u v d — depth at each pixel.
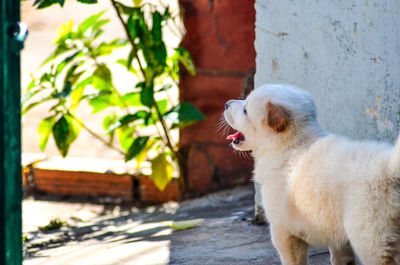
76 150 8.48
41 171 7.86
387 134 4.35
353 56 4.50
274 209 3.78
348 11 4.48
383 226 3.12
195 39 6.77
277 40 4.96
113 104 6.86
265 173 3.83
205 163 6.89
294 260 3.84
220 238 4.98
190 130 6.89
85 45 6.66
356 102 4.53
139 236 5.40
